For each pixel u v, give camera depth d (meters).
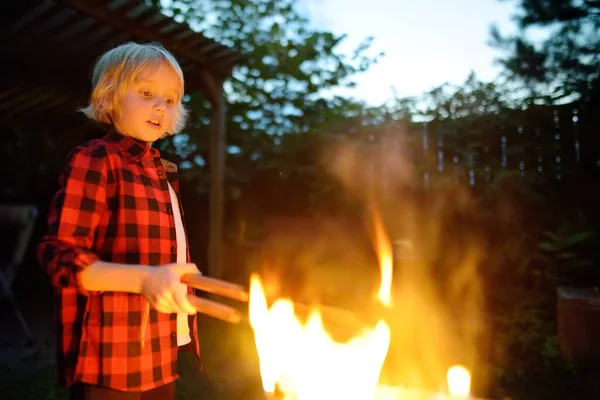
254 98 5.92
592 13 4.84
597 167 4.42
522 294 4.21
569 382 2.98
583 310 3.31
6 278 4.61
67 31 4.03
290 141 5.38
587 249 4.28
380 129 5.04
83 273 1.02
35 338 4.26
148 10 3.78
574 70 4.73
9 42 4.11
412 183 4.88
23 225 4.78
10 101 5.75
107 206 1.20
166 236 1.29
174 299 0.96
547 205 4.54
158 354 1.23
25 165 6.76
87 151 1.20
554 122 4.55
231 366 3.37
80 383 1.17
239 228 5.48
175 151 5.90
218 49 4.49
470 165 4.59
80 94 5.41
